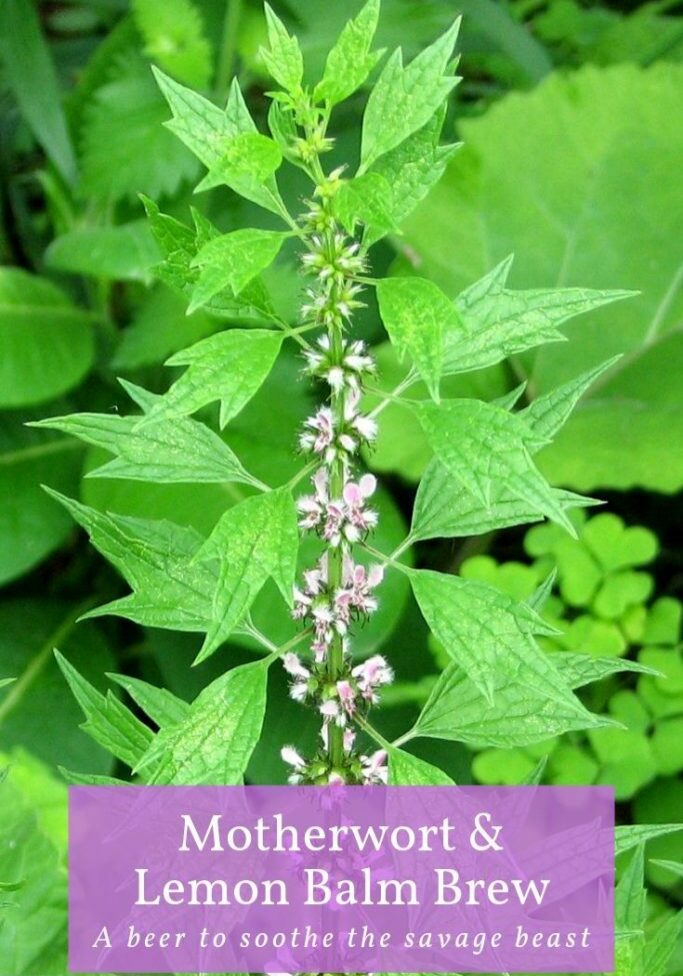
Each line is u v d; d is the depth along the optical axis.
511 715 0.63
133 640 1.14
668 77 1.23
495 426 0.56
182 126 0.57
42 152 1.42
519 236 1.18
